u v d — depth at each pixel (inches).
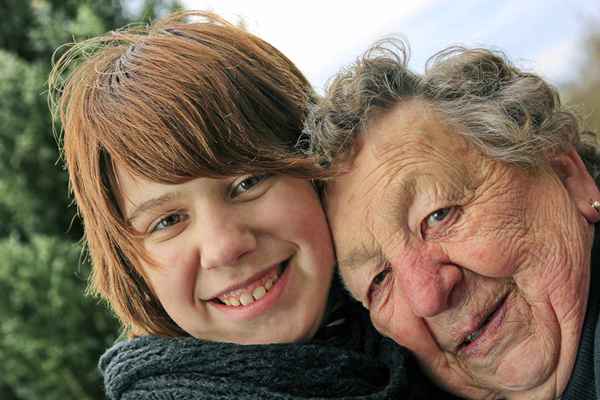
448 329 18.0
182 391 17.7
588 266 17.6
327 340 19.9
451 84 17.8
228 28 19.5
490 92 17.7
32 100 76.2
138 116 17.0
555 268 17.1
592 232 18.3
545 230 17.2
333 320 20.3
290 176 17.8
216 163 16.8
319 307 18.5
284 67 20.1
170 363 18.1
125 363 18.7
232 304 18.1
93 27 76.9
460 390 19.1
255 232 17.5
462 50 18.5
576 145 19.3
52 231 77.4
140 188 17.3
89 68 18.6
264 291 18.1
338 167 18.0
